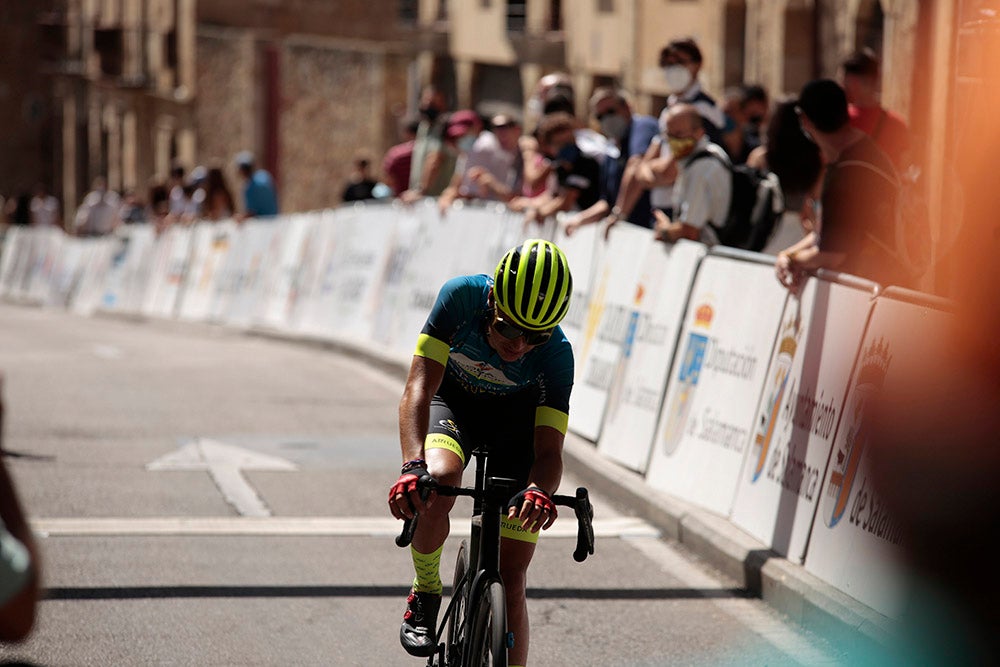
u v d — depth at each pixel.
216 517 22.08
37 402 33.62
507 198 35.75
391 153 47.94
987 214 16.94
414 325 40.25
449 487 11.80
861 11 42.88
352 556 19.98
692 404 22.70
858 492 16.97
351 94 98.25
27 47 144.38
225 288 58.06
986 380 14.48
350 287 46.53
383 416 32.72
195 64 103.12
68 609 17.22
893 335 16.67
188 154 105.06
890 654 15.32
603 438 26.31
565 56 69.81
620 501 23.86
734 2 51.53
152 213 70.00
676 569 19.95
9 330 57.84
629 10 61.50
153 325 63.09
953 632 14.43
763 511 19.67
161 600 17.70
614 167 30.20
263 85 98.12
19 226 98.50
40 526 21.17
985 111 17.66
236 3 103.69
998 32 17.69
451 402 13.56
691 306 23.44
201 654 15.77
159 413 32.31
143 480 24.66
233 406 33.72
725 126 27.91
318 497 23.67
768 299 20.80
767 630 17.23
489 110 80.62
